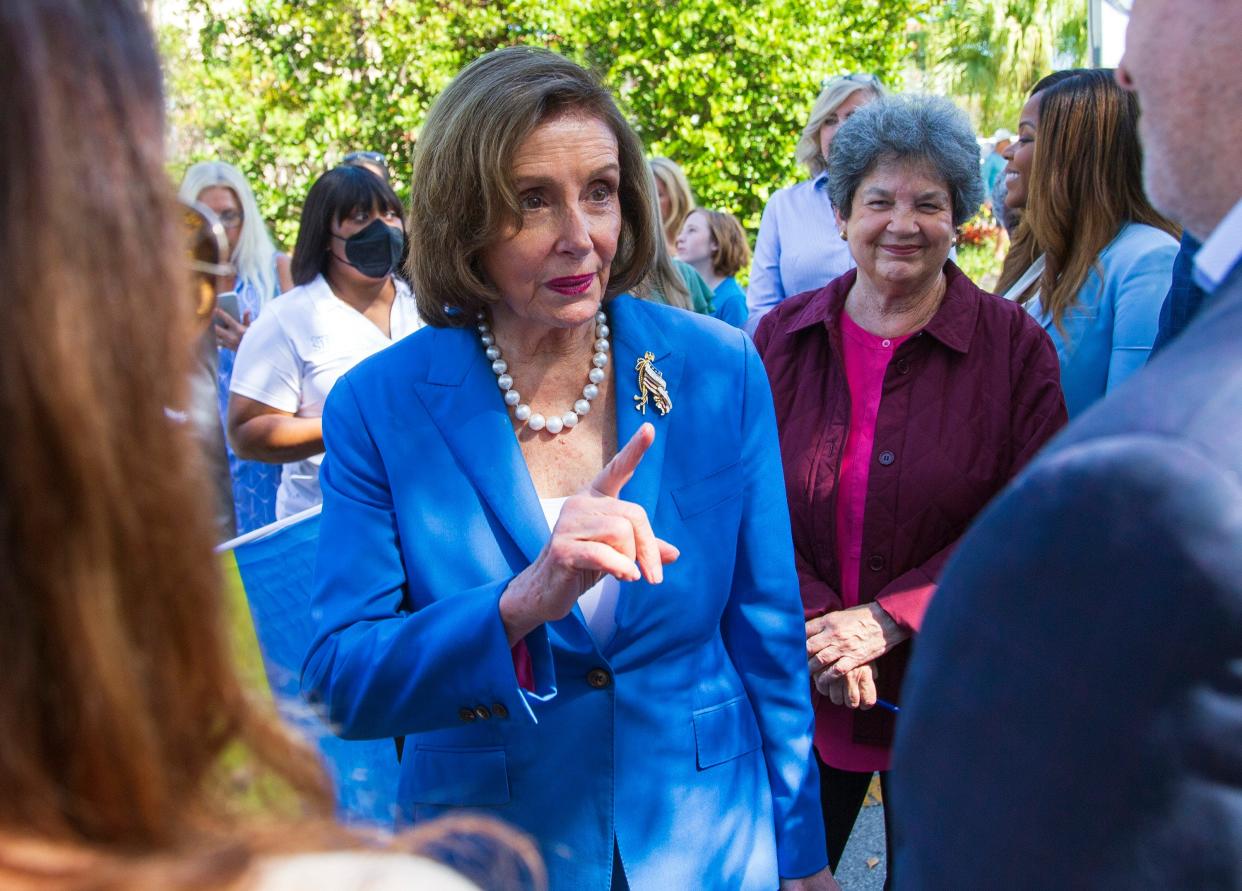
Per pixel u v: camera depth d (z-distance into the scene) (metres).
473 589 1.59
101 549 0.52
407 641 1.58
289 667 2.24
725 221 5.66
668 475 1.75
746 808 1.75
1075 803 0.79
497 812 1.67
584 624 1.66
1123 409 0.82
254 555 2.23
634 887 1.63
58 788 0.52
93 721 0.52
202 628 0.57
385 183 3.54
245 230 4.00
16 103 0.50
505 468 1.71
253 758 0.62
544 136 1.61
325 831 0.59
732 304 5.25
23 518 0.51
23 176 0.50
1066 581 0.79
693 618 1.71
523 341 1.78
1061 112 2.91
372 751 2.25
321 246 3.52
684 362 1.82
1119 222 2.88
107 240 0.53
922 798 0.90
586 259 1.65
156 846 0.54
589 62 1.75
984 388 2.39
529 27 9.73
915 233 2.37
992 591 0.84
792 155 9.77
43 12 0.51
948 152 2.37
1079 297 2.89
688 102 9.69
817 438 2.49
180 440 0.57
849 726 2.43
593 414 1.80
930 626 0.91
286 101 9.23
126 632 0.54
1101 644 0.77
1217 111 0.88
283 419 3.45
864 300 2.51
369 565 1.70
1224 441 0.75
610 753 1.65
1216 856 0.75
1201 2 0.88
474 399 1.75
